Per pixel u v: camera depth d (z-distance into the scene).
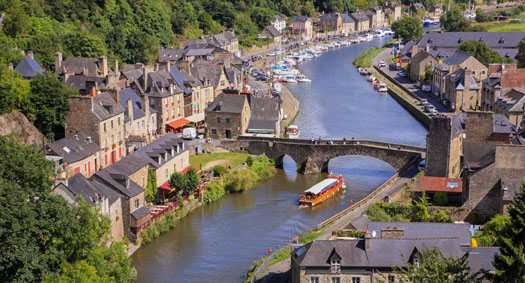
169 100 188.88
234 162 165.12
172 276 111.50
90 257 91.94
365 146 164.50
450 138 141.88
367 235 92.31
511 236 78.75
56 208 88.50
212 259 117.69
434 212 127.81
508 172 125.56
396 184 146.12
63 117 156.50
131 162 133.00
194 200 142.62
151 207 134.12
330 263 91.19
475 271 88.56
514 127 154.38
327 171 170.00
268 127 186.75
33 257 84.00
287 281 103.56
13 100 150.88
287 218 136.12
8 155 89.38
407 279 86.69
